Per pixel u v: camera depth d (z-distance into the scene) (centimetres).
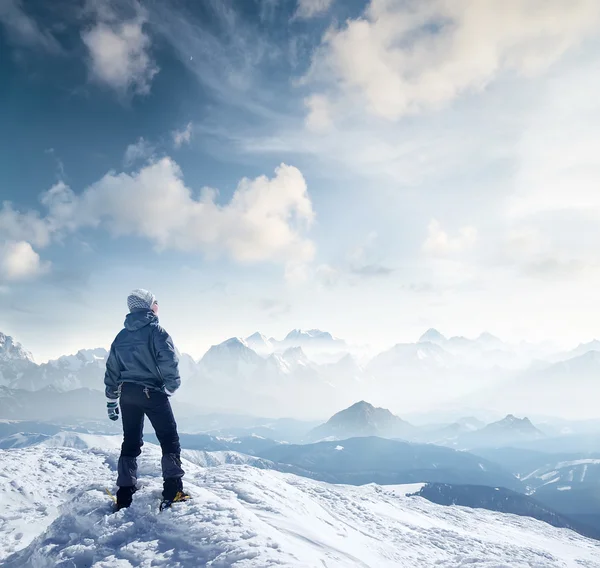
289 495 899
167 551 459
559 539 3484
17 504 877
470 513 3566
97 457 1275
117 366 566
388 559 834
